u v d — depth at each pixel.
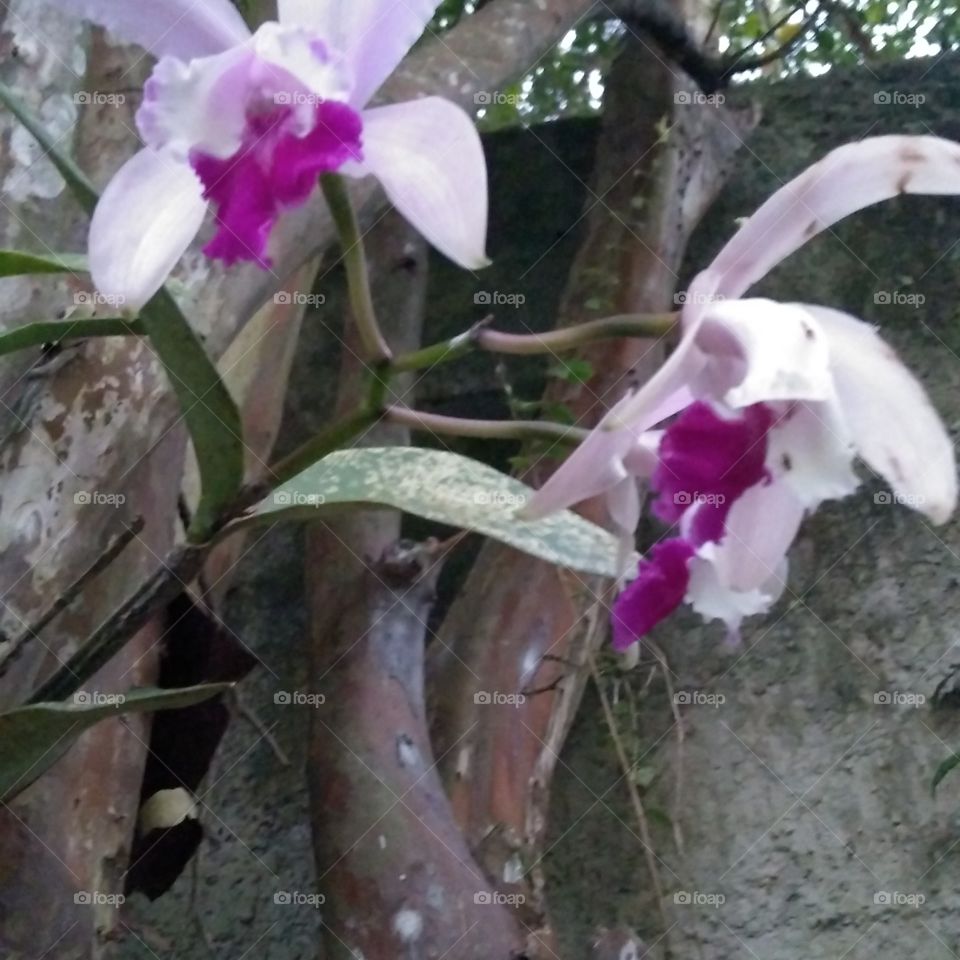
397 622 0.82
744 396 0.41
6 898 0.52
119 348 0.57
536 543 0.44
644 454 0.45
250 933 0.96
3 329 0.55
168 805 0.67
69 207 0.58
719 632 1.00
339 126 0.41
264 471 0.41
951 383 1.02
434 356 0.41
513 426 0.43
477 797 0.79
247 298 0.64
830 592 1.00
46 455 0.55
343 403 0.95
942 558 0.98
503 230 1.19
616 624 0.46
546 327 1.14
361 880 0.71
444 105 0.42
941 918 0.88
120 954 0.95
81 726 0.41
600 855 0.95
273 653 1.06
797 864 0.92
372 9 0.43
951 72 1.13
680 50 1.08
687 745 0.97
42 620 0.45
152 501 0.59
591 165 1.19
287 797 1.00
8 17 0.58
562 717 0.86
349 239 0.41
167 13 0.43
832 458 0.43
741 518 0.47
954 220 1.08
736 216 1.13
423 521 1.09
